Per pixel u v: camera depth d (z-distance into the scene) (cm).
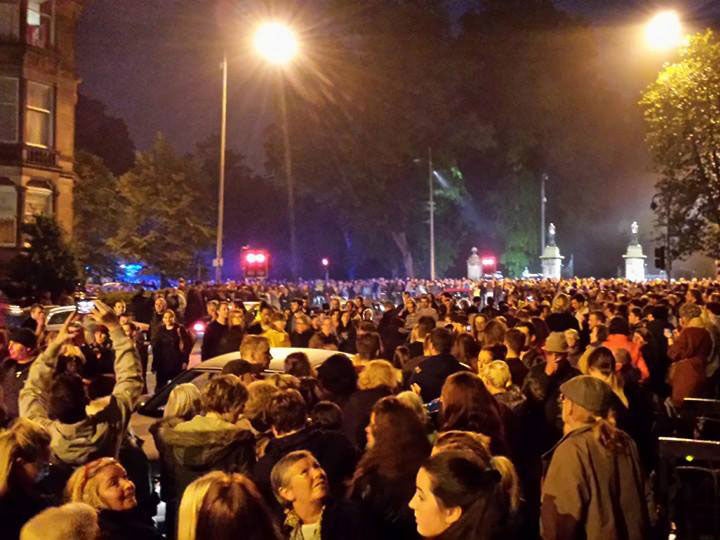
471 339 1004
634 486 513
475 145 7388
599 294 2455
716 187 3344
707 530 656
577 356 976
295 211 8975
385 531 482
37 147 3903
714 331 1167
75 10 4134
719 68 3238
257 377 818
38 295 3059
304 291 4444
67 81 4066
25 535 319
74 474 479
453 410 598
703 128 3272
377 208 7356
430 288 5288
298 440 569
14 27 3844
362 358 952
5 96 3825
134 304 2273
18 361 909
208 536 344
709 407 887
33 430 504
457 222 7638
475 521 366
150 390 1883
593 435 516
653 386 1166
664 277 7269
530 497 699
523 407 725
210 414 611
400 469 489
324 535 478
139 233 5294
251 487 357
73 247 3297
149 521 566
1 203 3806
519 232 7656
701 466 718
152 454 823
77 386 600
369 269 8831
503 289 4072
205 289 3322
